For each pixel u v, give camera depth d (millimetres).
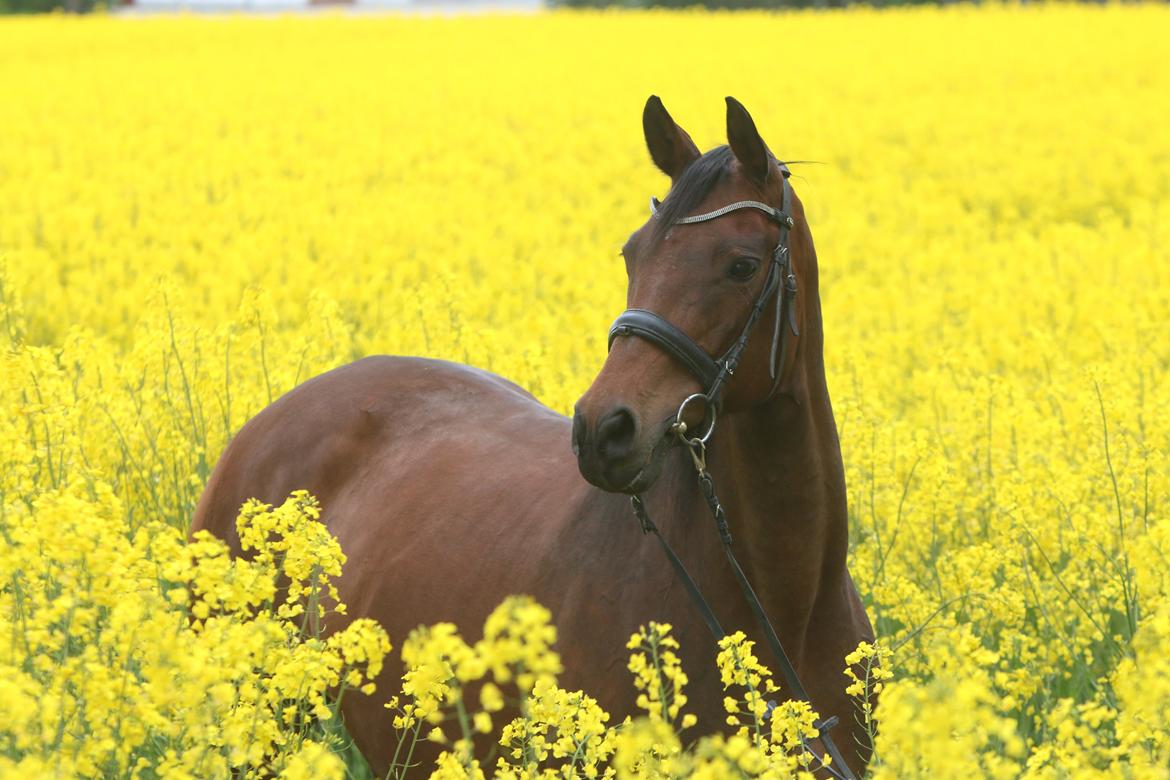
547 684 5773
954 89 53594
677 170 6938
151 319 11766
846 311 21094
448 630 4551
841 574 6723
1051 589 9352
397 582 7770
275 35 87125
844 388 13508
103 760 5211
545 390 12188
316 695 5875
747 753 4711
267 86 58219
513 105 51469
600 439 5949
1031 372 16500
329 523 8555
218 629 5426
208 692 5293
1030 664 8508
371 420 8820
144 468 10609
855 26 80375
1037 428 11727
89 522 5469
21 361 8461
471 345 12445
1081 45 62906
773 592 6477
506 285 22719
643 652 6523
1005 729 4297
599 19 93500
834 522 6590
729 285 6141
